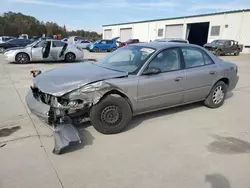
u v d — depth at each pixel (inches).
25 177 97.4
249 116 179.2
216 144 131.1
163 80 152.1
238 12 997.2
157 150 122.3
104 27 1973.4
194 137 139.4
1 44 702.5
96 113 132.0
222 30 1072.8
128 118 141.6
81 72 143.1
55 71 151.7
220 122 165.0
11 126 148.7
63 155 115.2
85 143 127.7
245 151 123.8
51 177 97.8
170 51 161.3
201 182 96.7
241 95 247.6
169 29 1342.3
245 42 991.6
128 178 98.3
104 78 132.8
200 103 208.8
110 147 124.0
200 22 1164.5
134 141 131.7
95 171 102.7
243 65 552.4
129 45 181.6
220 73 188.2
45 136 135.3
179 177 99.7
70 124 126.3
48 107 123.3
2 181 94.4
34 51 491.2
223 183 96.3
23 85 267.7
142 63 147.9
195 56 176.9
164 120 165.5
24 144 125.4
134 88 139.7
